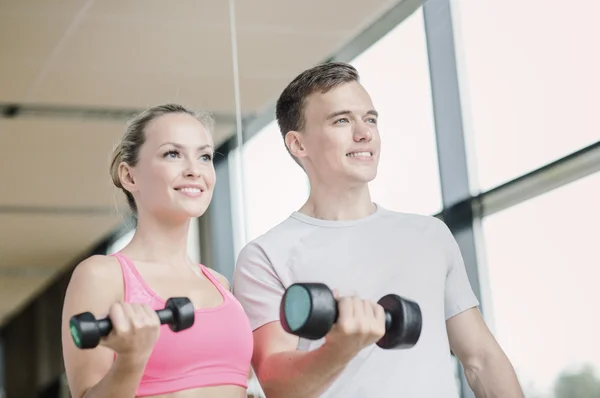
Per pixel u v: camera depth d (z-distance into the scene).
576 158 3.22
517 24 3.45
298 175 3.73
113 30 4.10
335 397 2.17
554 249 3.28
